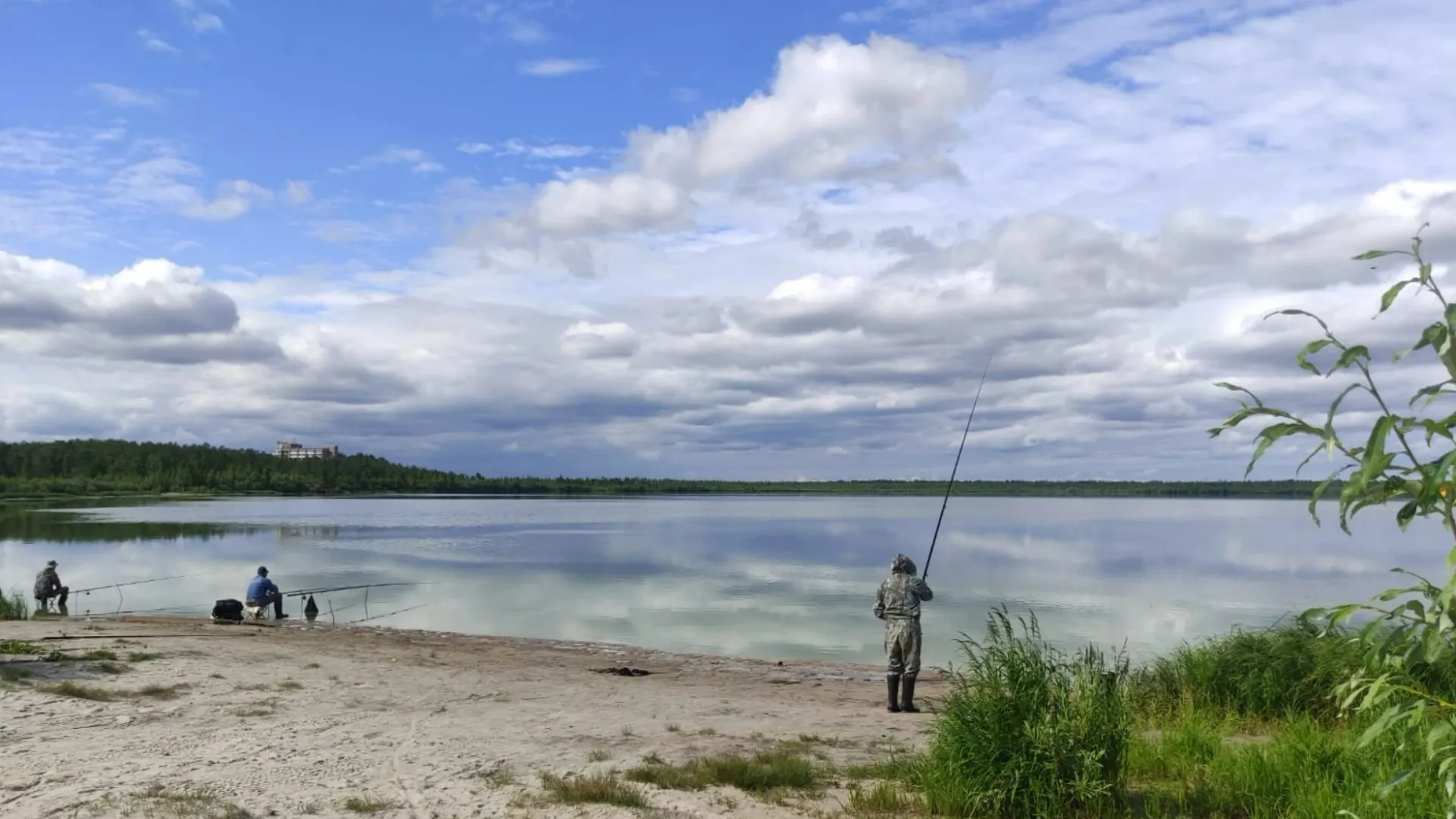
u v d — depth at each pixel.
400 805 6.63
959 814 6.41
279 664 13.73
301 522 80.12
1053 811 6.19
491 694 12.10
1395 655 2.82
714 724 10.32
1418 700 2.91
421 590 33.19
